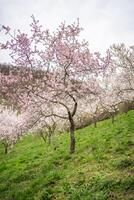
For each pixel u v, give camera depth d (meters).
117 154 16.80
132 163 13.73
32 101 20.08
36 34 19.86
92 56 19.97
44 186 14.14
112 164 14.42
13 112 37.56
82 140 25.92
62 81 19.97
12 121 35.59
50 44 20.03
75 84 20.81
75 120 38.62
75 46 20.27
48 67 20.44
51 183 14.27
